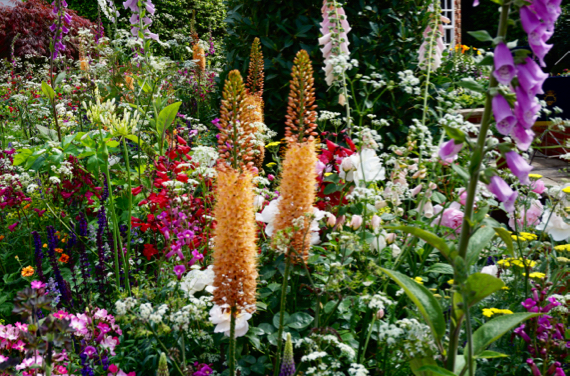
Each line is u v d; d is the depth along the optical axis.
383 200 2.97
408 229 1.59
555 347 2.15
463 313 1.65
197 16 18.48
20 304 1.68
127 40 4.84
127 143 4.55
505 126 1.42
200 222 3.12
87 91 5.83
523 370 2.34
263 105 4.61
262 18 4.82
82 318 2.43
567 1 14.48
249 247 1.97
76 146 3.99
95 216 4.14
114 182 3.96
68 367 2.29
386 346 2.16
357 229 2.79
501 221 4.09
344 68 3.19
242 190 1.92
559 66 12.32
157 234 3.46
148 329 2.26
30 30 14.23
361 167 2.88
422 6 4.57
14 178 3.70
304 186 2.17
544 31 1.36
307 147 2.17
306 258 2.27
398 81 4.41
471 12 18.48
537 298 2.32
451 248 1.58
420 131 3.16
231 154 2.00
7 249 3.79
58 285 2.79
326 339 2.05
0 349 2.38
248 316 2.20
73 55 12.91
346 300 2.36
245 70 5.12
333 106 4.50
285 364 1.92
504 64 1.35
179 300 2.34
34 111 6.39
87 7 18.23
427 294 1.71
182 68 8.04
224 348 2.50
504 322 1.71
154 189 3.82
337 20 3.26
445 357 1.73
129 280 3.19
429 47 3.31
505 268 2.78
